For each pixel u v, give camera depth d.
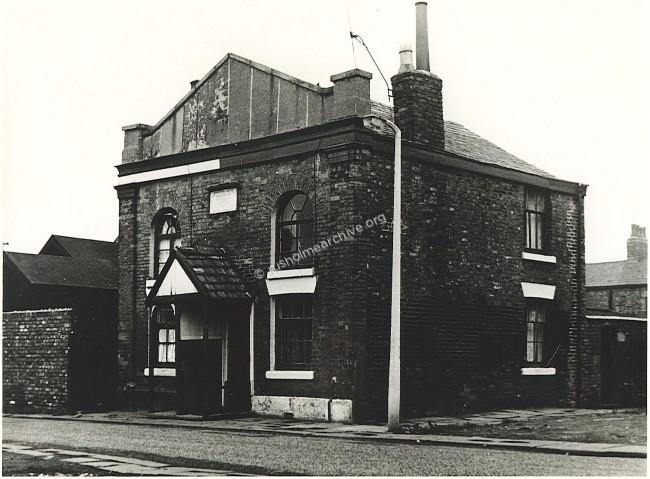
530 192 22.69
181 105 21.80
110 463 11.60
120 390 22.06
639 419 18.14
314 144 18.50
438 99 20.38
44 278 23.17
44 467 11.21
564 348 22.70
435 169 19.77
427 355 18.98
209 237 20.62
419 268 19.06
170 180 21.73
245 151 19.94
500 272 21.17
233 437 14.91
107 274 24.73
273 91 19.70
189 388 19.23
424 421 17.47
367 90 18.28
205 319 18.14
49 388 21.67
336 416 17.38
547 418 18.42
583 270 23.48
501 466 10.89
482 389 20.28
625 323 23.86
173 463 11.55
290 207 19.31
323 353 17.86
